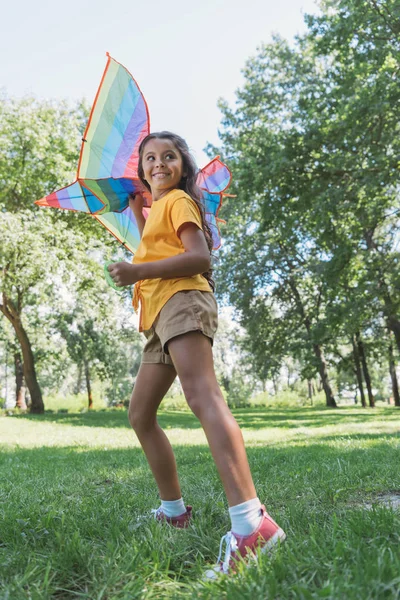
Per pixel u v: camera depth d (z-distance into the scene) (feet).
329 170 47.85
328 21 49.03
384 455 18.58
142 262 7.79
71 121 75.82
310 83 74.90
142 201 9.39
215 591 5.30
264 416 78.74
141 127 9.06
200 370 7.01
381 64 45.88
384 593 4.82
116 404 158.71
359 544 6.01
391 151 48.67
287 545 6.19
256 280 89.81
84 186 8.95
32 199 75.00
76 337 115.44
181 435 37.09
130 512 9.85
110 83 8.93
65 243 70.90
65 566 6.28
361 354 107.76
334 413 83.56
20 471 18.29
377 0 46.32
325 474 14.10
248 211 79.61
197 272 7.23
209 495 11.04
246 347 107.96
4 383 214.90
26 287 76.84
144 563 6.17
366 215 51.83
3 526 8.24
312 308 98.99
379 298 59.88
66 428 54.29
